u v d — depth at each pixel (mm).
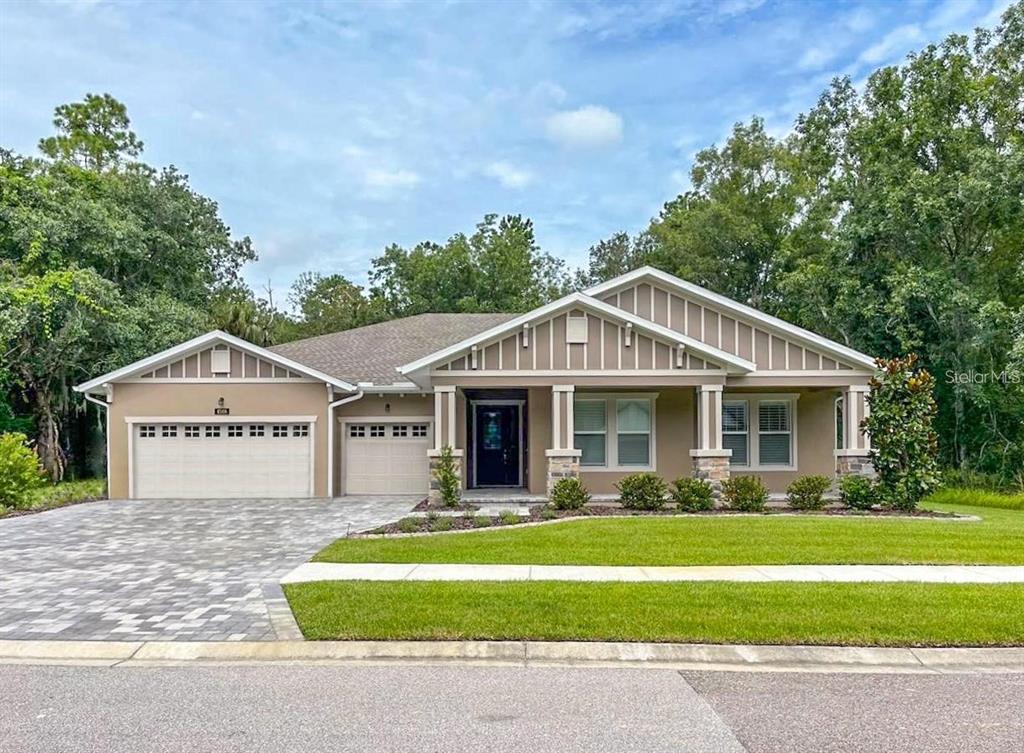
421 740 4395
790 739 4402
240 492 18641
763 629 6414
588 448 17797
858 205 26906
